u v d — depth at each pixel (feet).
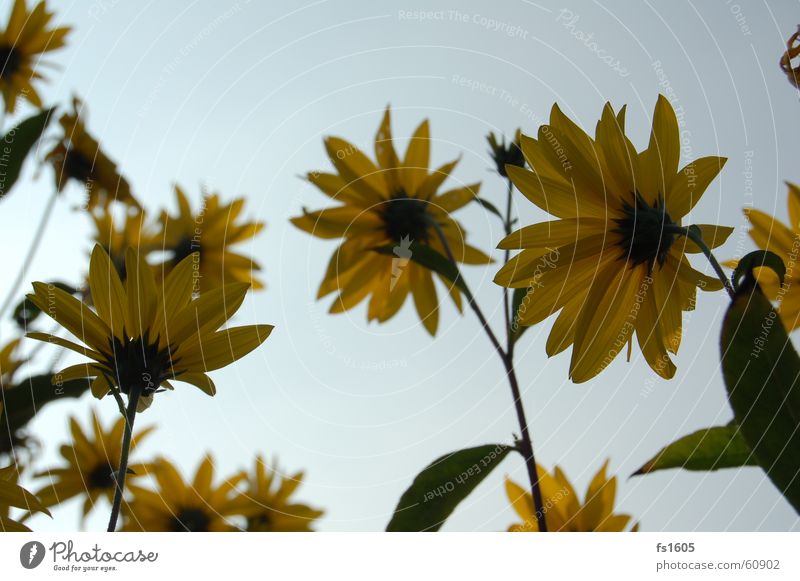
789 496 1.65
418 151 2.23
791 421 1.66
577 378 1.83
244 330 1.90
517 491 1.98
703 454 1.80
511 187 2.07
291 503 2.22
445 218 2.23
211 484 2.21
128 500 2.15
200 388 1.88
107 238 2.15
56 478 2.08
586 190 1.83
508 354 1.94
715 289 1.82
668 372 1.82
